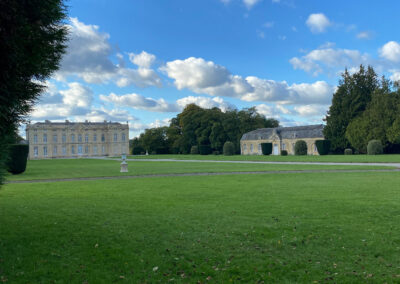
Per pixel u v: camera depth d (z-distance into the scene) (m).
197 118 83.38
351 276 5.26
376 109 55.62
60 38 6.09
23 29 5.40
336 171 23.50
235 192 13.68
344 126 62.31
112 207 10.77
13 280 5.20
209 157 57.53
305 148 61.44
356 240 6.90
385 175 19.73
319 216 8.95
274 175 21.23
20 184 18.50
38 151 99.75
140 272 5.52
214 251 6.41
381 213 9.20
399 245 6.58
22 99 5.98
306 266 5.66
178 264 5.83
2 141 6.00
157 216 9.31
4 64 5.40
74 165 41.84
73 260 6.03
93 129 106.31
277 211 9.67
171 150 91.50
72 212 10.04
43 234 7.64
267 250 6.43
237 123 83.81
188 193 13.65
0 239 7.27
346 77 63.94
